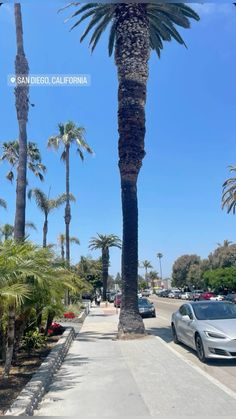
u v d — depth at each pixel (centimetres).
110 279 13012
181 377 847
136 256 1639
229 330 1041
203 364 1052
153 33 2175
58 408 654
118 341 1481
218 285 6588
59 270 1139
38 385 702
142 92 1688
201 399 685
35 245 985
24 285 775
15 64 1755
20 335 1014
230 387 814
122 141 1670
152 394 723
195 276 9238
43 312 1323
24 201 1664
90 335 1712
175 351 1194
